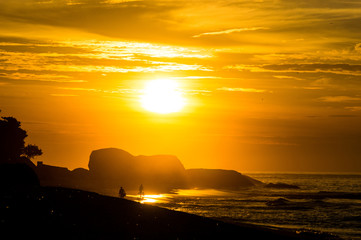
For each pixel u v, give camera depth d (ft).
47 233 143.84
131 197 522.88
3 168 278.67
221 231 190.19
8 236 135.44
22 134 502.79
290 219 379.96
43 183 513.86
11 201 175.01
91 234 151.43
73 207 183.52
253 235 196.34
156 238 160.66
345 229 330.54
